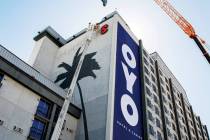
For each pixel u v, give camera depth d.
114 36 55.50
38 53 63.09
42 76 41.16
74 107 44.84
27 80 36.94
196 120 96.44
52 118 38.81
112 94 44.31
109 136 38.44
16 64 37.28
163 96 71.12
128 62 56.25
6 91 33.56
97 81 49.00
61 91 43.75
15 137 32.28
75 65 57.94
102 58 52.88
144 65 64.75
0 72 33.94
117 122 42.03
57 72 61.53
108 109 42.28
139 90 55.75
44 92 39.22
